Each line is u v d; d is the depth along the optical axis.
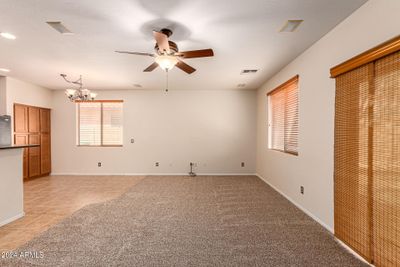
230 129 5.97
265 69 4.04
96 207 3.44
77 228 2.69
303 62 3.17
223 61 3.56
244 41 2.78
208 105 5.95
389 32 1.73
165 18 2.22
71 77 4.64
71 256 2.08
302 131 3.24
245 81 5.03
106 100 5.94
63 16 2.20
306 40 2.77
